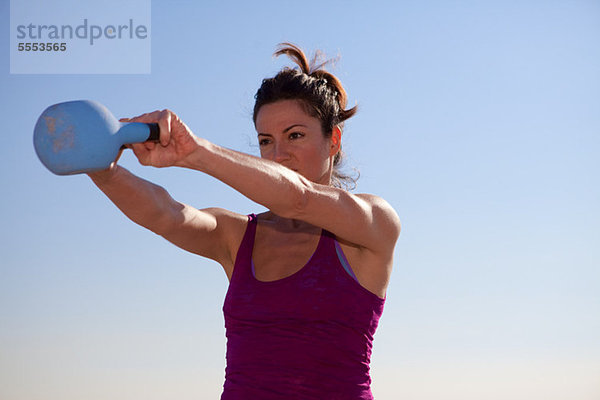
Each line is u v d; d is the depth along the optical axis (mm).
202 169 935
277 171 1001
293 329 1318
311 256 1374
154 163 917
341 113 1652
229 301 1399
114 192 1237
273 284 1354
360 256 1374
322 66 1671
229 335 1405
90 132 870
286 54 1648
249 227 1489
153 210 1302
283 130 1528
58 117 870
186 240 1429
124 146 948
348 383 1317
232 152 959
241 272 1417
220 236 1508
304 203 1055
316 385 1292
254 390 1299
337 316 1325
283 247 1431
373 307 1376
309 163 1535
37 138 875
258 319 1346
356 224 1178
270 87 1557
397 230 1357
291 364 1297
